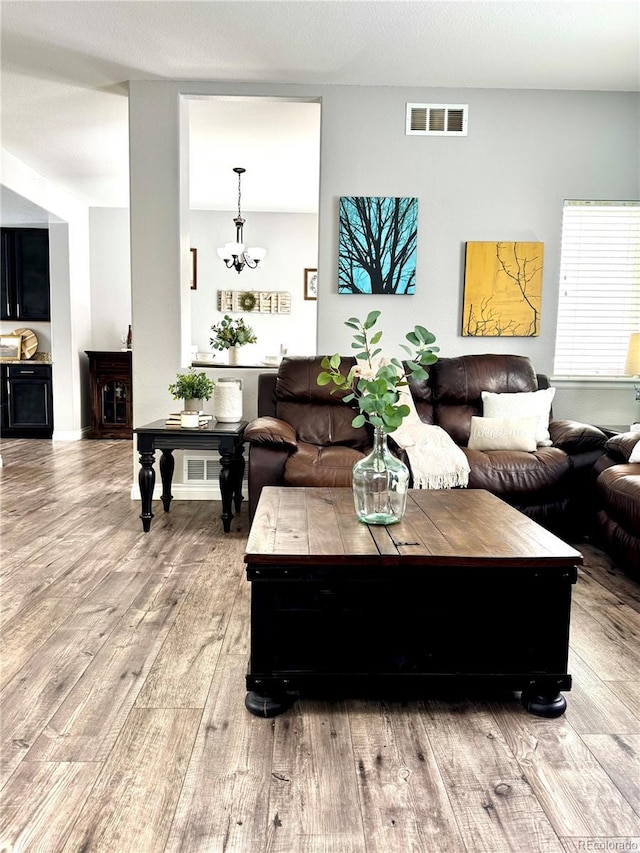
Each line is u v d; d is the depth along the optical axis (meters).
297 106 4.24
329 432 3.71
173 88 3.93
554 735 1.62
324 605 1.70
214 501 4.17
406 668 1.73
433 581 1.71
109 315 7.39
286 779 1.42
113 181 6.13
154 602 2.44
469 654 1.73
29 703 1.72
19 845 1.22
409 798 1.37
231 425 3.70
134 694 1.77
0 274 7.12
